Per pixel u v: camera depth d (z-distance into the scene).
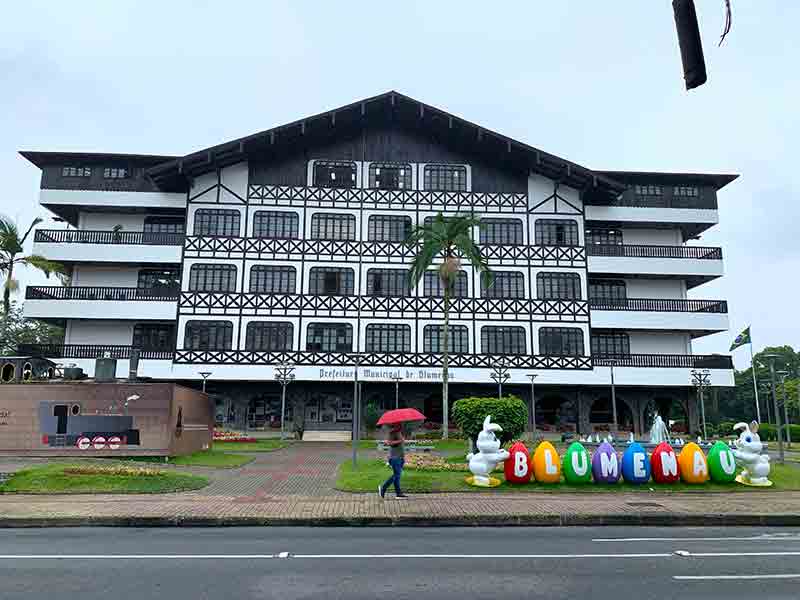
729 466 16.86
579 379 39.25
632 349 42.28
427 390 39.62
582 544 9.53
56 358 36.75
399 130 41.81
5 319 48.62
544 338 39.81
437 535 10.44
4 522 11.46
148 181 39.97
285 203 40.12
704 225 43.28
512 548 9.12
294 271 39.31
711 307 41.19
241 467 20.84
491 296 40.03
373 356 38.34
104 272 40.19
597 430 42.25
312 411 39.38
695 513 12.55
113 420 20.38
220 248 39.03
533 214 41.31
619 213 42.12
